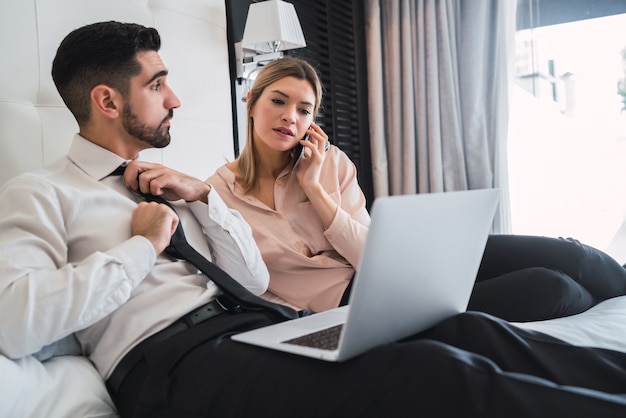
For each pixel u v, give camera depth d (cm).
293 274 156
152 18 180
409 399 74
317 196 155
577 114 292
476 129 292
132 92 119
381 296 80
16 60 138
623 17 284
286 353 88
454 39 294
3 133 133
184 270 118
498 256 162
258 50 233
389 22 311
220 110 204
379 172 308
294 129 154
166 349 96
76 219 108
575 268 152
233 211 136
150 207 110
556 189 293
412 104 301
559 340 90
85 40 118
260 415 84
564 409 66
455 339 92
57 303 90
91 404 96
